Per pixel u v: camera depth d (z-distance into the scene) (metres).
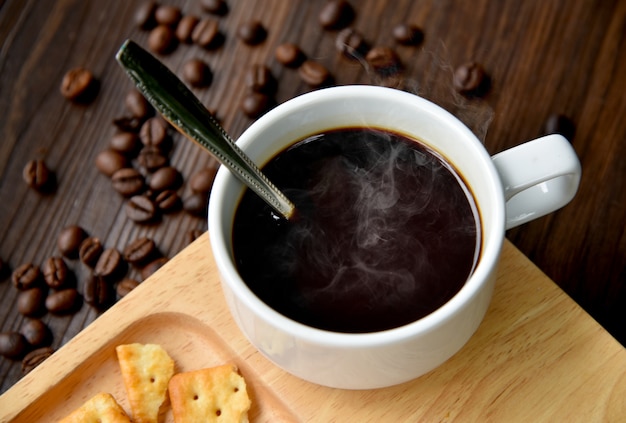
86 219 0.45
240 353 0.37
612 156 0.45
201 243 0.38
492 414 0.36
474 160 0.34
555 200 0.36
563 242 0.44
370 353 0.33
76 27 0.49
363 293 0.34
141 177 0.45
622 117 0.45
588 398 0.36
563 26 0.47
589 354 0.36
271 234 0.35
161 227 0.45
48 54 0.48
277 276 0.34
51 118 0.47
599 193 0.44
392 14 0.48
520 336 0.36
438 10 0.47
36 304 0.44
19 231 0.45
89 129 0.47
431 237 0.34
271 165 0.36
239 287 0.33
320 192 0.35
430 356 0.34
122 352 0.37
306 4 0.48
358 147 0.36
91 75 0.47
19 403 0.36
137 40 0.48
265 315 0.33
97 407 0.36
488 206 0.34
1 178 0.46
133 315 0.37
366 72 0.47
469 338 0.35
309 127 0.36
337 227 0.35
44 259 0.45
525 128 0.45
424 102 0.35
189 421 0.36
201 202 0.44
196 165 0.46
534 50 0.46
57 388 0.37
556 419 0.35
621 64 0.46
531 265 0.37
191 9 0.49
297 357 0.34
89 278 0.44
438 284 0.34
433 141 0.35
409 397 0.36
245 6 0.48
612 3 0.47
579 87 0.46
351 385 0.35
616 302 0.43
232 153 0.33
